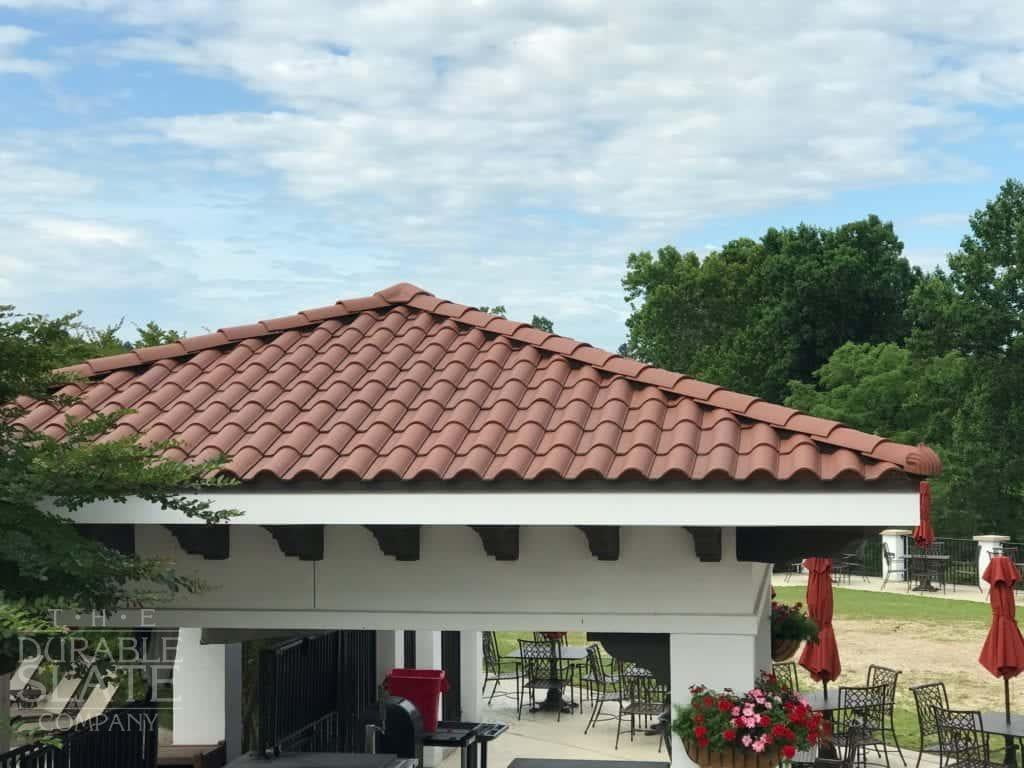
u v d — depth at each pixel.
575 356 8.99
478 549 8.11
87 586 7.02
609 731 17.02
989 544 33.38
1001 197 45.38
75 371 9.30
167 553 8.39
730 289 65.94
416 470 7.47
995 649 13.80
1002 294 44.19
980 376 44.19
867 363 51.72
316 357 9.55
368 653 13.27
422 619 8.12
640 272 69.50
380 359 9.34
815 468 7.07
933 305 45.28
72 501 7.25
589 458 7.39
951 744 13.57
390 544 7.98
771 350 61.88
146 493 7.13
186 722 11.98
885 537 34.62
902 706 18.31
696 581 7.86
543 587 8.02
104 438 8.41
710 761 7.61
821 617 14.50
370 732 11.79
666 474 7.20
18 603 6.12
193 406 8.77
